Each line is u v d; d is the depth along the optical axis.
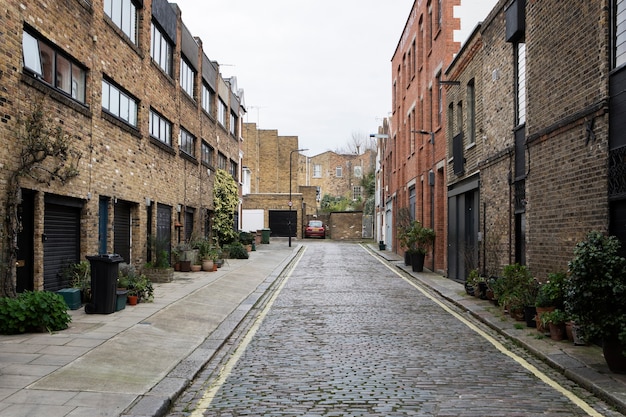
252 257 29.25
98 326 9.62
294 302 14.24
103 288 10.85
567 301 7.18
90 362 7.23
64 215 12.34
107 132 14.41
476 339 9.41
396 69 35.28
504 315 11.30
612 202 8.33
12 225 9.74
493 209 14.64
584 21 9.12
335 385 6.60
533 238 11.33
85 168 12.98
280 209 53.25
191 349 8.49
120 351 7.94
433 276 20.59
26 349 7.82
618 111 8.14
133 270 13.87
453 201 19.52
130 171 16.27
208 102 29.11
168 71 21.30
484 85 15.61
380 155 46.78
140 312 11.25
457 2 20.67
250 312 12.70
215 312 12.08
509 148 13.20
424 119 24.88
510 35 12.68
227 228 30.30
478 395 6.16
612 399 5.80
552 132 10.36
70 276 12.16
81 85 13.14
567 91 9.75
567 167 9.76
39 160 10.28
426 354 8.27
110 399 5.81
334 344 9.05
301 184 79.00
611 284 6.60
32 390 6.02
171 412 5.76
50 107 11.30
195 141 25.84
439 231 22.44
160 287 15.74
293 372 7.26
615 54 8.35
